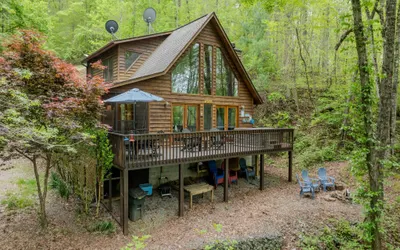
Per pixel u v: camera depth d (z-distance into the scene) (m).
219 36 12.93
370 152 6.33
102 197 8.62
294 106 18.00
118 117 11.28
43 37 6.87
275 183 11.70
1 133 4.71
